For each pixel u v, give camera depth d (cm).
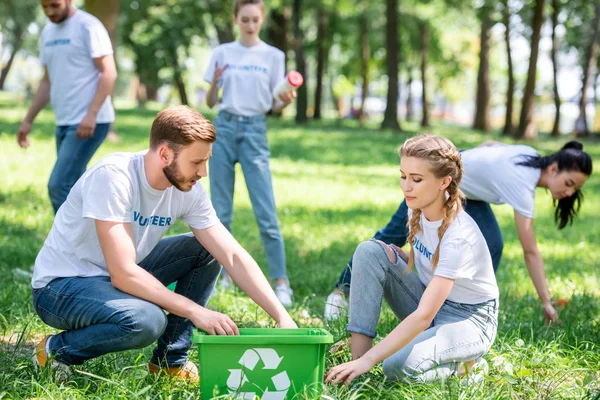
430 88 5781
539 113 5241
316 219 852
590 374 349
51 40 526
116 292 284
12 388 284
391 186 1205
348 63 4103
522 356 351
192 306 283
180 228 752
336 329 382
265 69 502
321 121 3034
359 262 318
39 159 1123
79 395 277
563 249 760
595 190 1318
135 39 3000
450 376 306
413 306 329
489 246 434
